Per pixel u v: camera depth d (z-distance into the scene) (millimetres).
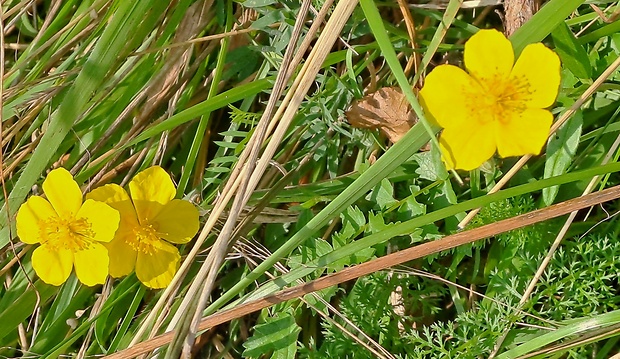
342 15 312
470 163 309
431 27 353
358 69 354
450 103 309
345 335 342
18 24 372
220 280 361
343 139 357
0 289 356
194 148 352
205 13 359
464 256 349
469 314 337
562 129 335
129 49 346
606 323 323
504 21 347
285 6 348
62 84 353
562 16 312
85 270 330
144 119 360
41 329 352
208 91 365
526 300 336
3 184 341
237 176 326
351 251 325
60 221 328
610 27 334
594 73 339
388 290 343
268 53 354
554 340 326
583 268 344
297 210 350
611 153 334
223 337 364
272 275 351
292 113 316
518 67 307
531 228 339
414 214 342
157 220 334
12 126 355
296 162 357
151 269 335
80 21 355
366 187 317
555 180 318
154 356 343
